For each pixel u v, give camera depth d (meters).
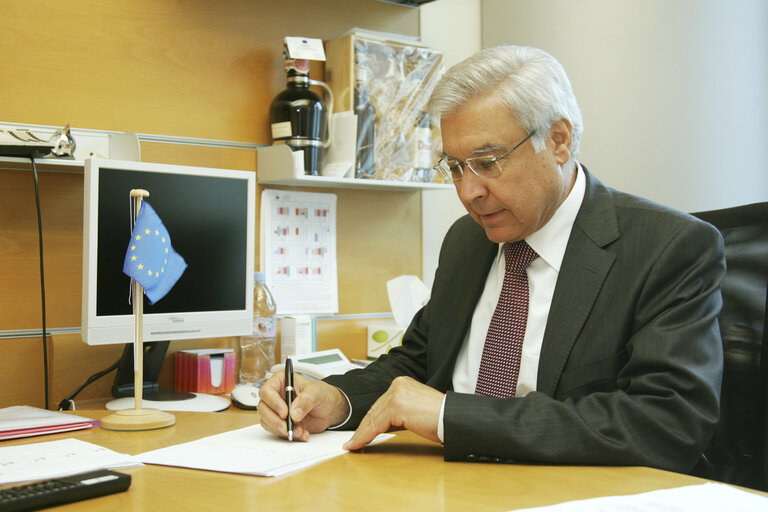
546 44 2.33
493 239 1.30
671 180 2.04
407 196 2.38
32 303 1.77
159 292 1.33
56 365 1.77
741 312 1.31
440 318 1.47
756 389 1.27
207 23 2.00
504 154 1.19
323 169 2.09
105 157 1.83
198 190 1.70
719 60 1.97
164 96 1.93
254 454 1.08
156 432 1.27
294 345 2.01
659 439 1.04
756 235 1.33
